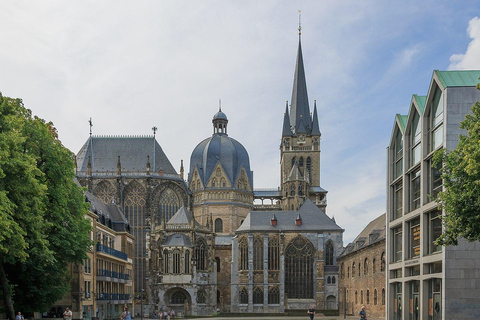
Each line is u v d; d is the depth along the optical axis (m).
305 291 134.88
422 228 54.31
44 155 51.81
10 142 40.81
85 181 144.62
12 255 44.75
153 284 132.12
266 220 139.75
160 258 130.38
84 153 152.75
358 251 99.56
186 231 131.88
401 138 64.94
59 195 52.91
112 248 95.44
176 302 129.50
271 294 135.00
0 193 36.66
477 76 50.81
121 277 97.69
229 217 161.00
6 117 42.44
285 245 136.25
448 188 37.38
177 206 150.25
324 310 121.19
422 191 54.53
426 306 53.41
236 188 163.50
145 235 143.00
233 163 165.62
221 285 144.62
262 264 136.38
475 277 46.88
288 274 135.50
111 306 91.69
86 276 76.38
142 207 144.88
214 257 140.88
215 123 173.38
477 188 33.47
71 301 71.75
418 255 56.75
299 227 137.12
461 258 47.16
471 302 46.69
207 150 166.62
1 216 36.03
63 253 54.78
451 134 48.09
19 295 54.09
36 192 42.72
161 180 147.25
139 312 131.88
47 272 54.09
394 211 67.25
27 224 44.12
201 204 162.62
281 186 183.25
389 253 67.25
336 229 136.88
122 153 153.00
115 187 144.50
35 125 51.56
